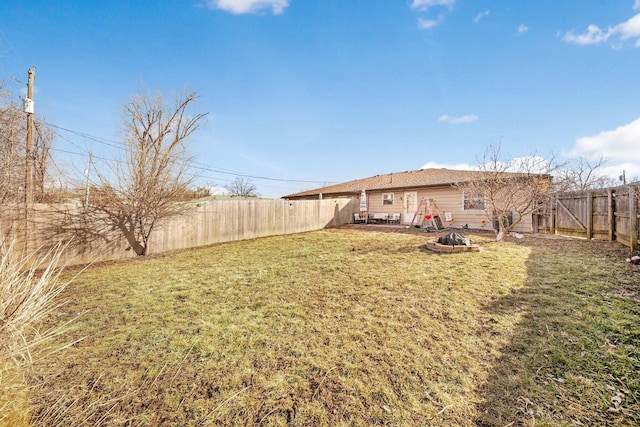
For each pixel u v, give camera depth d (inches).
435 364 97.3
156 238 328.5
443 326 123.8
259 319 135.2
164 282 199.9
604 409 75.5
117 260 285.7
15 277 67.3
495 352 103.0
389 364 98.0
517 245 300.8
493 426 71.6
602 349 101.0
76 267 255.3
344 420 74.5
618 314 124.3
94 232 280.2
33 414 76.2
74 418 75.5
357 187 730.2
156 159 305.0
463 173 563.2
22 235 242.4
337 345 110.7
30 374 89.4
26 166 262.2
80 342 115.6
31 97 273.3
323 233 468.4
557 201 389.4
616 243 276.5
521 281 176.4
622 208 266.5
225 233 399.9
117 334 122.3
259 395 84.1
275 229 469.7
